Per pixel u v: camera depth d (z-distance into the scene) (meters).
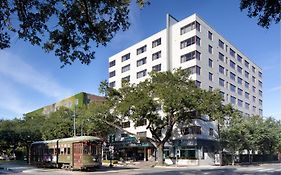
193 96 47.72
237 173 31.22
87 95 91.62
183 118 51.59
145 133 68.00
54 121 66.94
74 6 11.76
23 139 66.69
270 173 30.98
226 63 75.69
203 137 62.25
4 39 12.05
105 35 12.50
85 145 36.31
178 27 67.88
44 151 43.53
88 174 31.28
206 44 67.56
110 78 85.12
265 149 70.31
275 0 11.16
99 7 11.98
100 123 60.41
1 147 73.88
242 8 11.71
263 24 11.69
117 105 51.78
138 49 77.12
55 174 31.59
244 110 83.88
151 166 50.06
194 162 58.69
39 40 12.01
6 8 11.52
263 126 63.78
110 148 52.22
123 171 35.38
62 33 12.09
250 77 89.56
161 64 70.12
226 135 58.00
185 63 65.31
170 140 64.81
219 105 48.97
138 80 75.94
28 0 11.48
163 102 48.47
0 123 71.81
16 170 37.44
